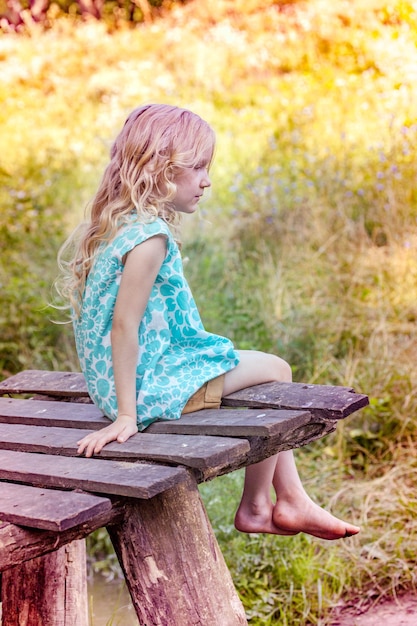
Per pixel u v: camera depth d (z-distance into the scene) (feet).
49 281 18.90
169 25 41.37
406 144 20.90
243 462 8.03
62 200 23.85
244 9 39.55
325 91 28.19
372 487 13.44
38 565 8.73
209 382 8.57
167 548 7.47
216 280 18.99
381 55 27.50
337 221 19.92
